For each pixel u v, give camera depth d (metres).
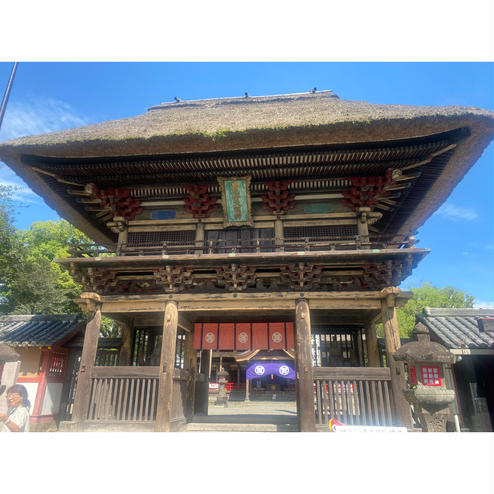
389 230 14.32
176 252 11.60
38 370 13.23
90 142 9.87
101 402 9.77
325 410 9.24
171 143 9.82
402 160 10.40
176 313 10.41
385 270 10.00
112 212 12.11
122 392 10.29
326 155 10.29
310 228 11.53
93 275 10.59
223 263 10.19
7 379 11.48
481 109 8.95
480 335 13.06
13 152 10.30
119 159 10.70
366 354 14.30
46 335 13.82
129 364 13.02
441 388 7.14
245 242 11.55
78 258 10.25
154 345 14.39
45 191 11.95
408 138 9.66
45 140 10.15
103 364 14.00
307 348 9.65
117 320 12.90
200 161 10.63
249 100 15.37
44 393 13.14
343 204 11.72
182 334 14.68
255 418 12.76
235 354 35.47
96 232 14.27
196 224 11.92
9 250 19.14
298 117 10.35
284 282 10.54
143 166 10.86
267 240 11.02
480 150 9.90
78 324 14.57
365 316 12.96
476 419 12.01
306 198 11.81
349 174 11.18
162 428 9.28
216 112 13.08
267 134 9.53
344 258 9.88
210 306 10.41
